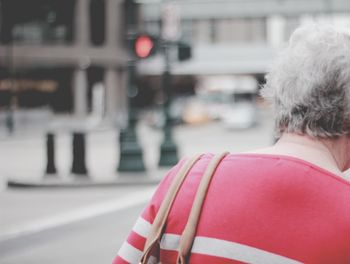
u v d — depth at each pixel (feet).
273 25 253.44
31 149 100.37
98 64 205.67
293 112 6.40
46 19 198.18
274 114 6.61
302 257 5.71
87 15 201.98
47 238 33.22
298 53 6.40
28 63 198.08
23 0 195.83
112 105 209.36
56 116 201.05
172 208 6.42
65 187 54.03
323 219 5.76
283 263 5.76
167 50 67.72
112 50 207.82
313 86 6.26
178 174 6.63
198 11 258.37
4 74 197.26
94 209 42.93
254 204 5.99
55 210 42.75
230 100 214.07
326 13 245.86
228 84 242.37
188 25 261.03
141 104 258.98
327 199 5.84
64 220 38.73
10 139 126.31
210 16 257.75
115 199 47.47
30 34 197.98
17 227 36.52
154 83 258.98
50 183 54.29
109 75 209.36
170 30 137.59
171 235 6.36
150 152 92.48
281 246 5.79
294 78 6.36
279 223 5.86
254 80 266.57
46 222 38.09
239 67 257.75
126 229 35.58
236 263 5.92
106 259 28.37
